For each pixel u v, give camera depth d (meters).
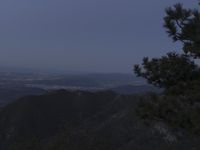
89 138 62.59
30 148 60.06
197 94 10.58
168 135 52.78
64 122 86.00
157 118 11.26
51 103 96.88
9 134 79.75
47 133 81.44
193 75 11.50
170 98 11.11
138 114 11.38
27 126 83.75
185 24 11.43
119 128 66.06
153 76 11.70
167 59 11.60
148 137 58.00
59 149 58.81
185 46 11.09
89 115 89.56
